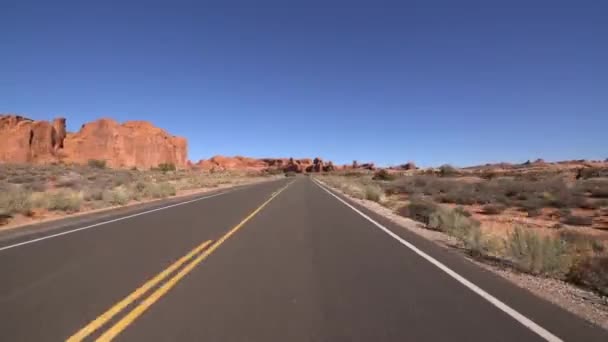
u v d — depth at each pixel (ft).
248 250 33.32
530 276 26.43
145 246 34.65
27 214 57.26
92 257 30.22
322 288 22.66
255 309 19.07
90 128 377.71
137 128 434.71
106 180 152.35
